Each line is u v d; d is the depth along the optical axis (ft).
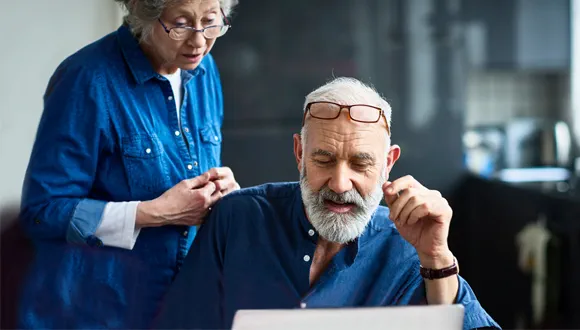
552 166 15.10
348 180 4.82
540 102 16.53
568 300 10.53
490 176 14.29
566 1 14.60
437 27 14.33
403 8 14.25
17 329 5.33
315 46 14.21
